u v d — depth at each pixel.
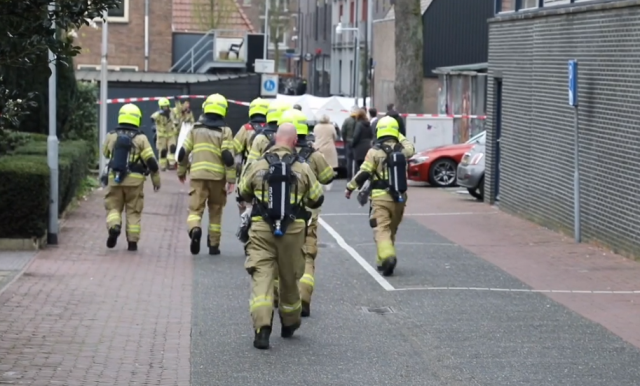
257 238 15.55
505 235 28.95
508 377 14.10
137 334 16.31
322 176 17.72
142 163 24.72
